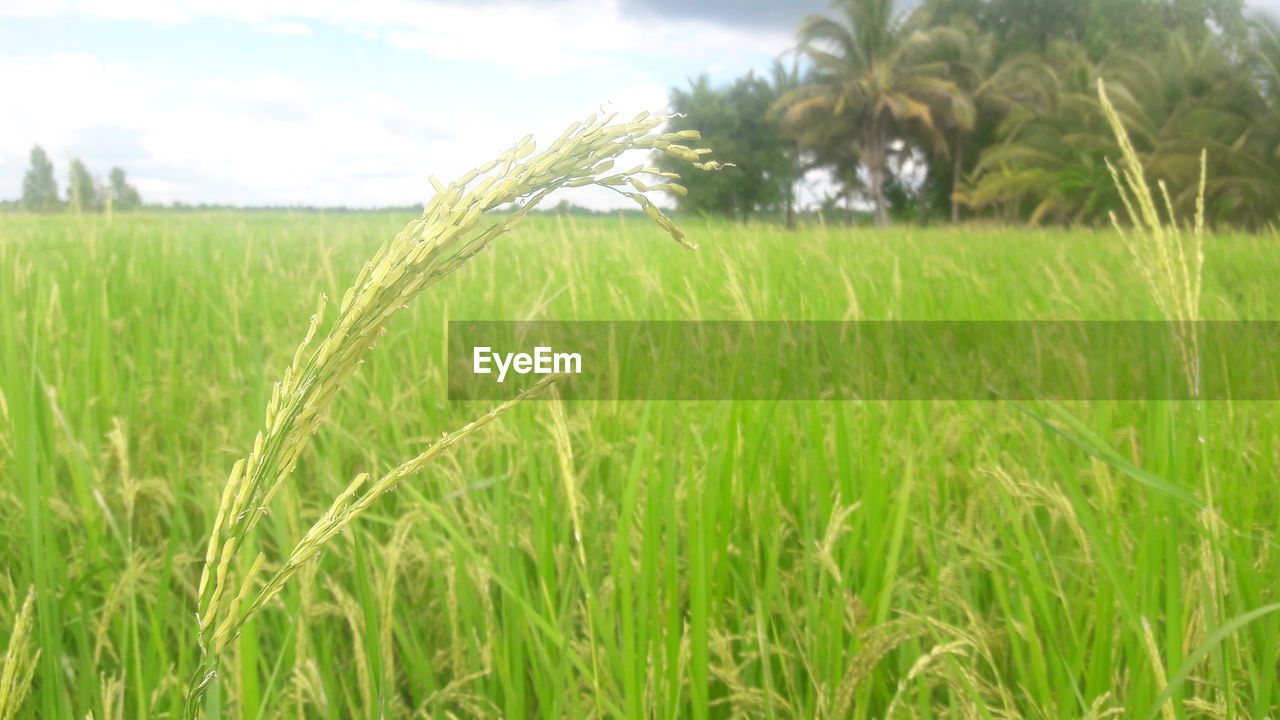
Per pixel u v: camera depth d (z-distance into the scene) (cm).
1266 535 188
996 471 171
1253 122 2359
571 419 274
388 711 148
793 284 505
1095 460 182
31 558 185
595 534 195
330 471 240
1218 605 154
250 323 428
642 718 140
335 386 62
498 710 154
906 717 145
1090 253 882
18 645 99
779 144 4453
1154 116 2705
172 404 300
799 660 169
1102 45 4219
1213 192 2334
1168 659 147
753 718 158
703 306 404
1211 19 4291
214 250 759
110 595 163
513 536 199
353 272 629
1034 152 3083
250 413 276
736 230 727
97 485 212
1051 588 171
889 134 4438
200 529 236
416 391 315
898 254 804
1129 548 185
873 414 246
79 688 152
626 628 148
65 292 440
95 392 308
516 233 841
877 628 126
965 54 4353
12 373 209
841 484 207
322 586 189
